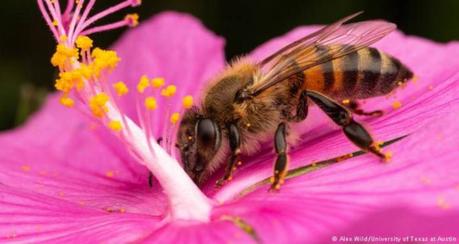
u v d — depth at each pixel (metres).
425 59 0.08
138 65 0.09
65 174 0.08
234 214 0.07
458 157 0.07
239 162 0.08
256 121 0.08
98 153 0.09
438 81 0.08
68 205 0.08
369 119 0.08
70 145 0.09
